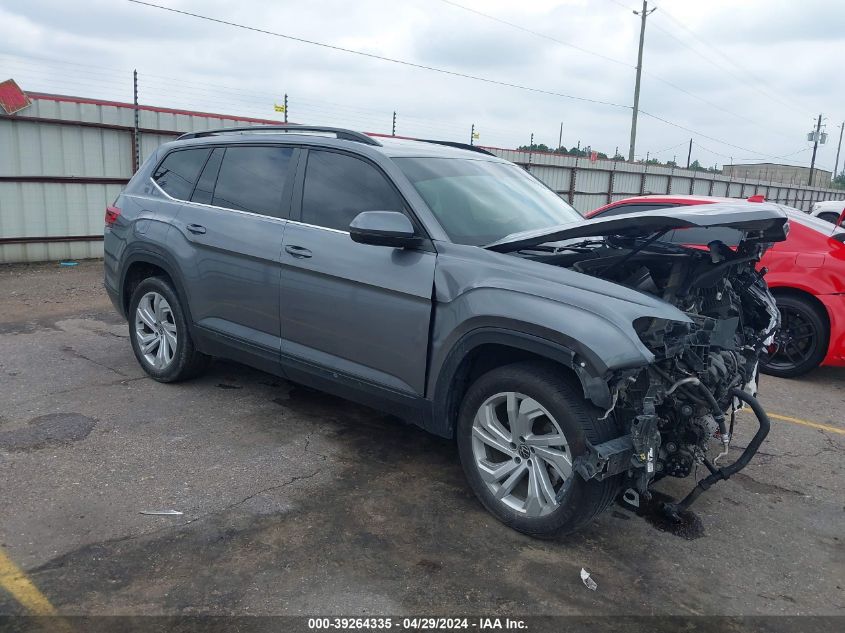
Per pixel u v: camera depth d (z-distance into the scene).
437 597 2.76
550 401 3.02
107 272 5.38
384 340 3.62
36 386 4.98
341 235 3.84
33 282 9.41
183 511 3.31
